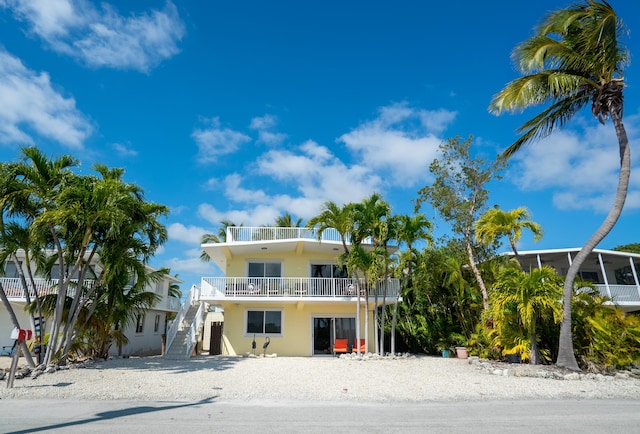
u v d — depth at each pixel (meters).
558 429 6.62
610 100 13.77
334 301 22.42
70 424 6.89
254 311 23.69
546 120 15.88
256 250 24.14
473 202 21.44
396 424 6.93
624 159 13.62
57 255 17.11
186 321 22.80
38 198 14.77
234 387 11.04
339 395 9.85
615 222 13.41
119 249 16.22
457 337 20.88
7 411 7.99
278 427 6.70
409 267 21.30
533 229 16.22
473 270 20.36
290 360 19.27
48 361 14.49
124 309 18.45
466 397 9.62
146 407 8.41
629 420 7.28
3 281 23.30
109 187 14.90
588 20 13.84
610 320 14.66
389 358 19.38
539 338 15.50
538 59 13.62
